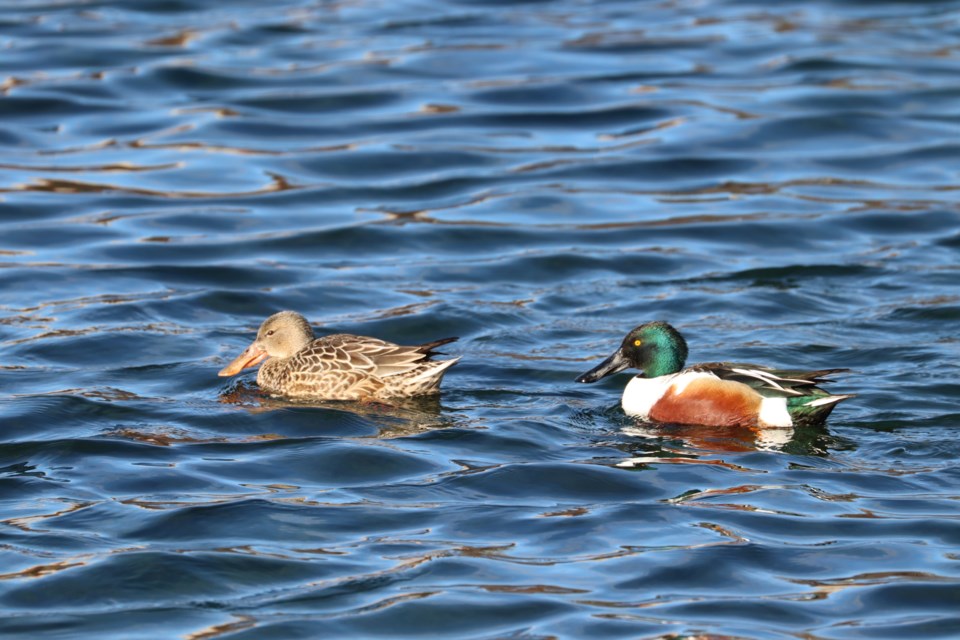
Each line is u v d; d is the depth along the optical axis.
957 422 14.12
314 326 17.69
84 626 9.98
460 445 13.63
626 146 25.23
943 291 18.77
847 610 10.13
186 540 11.35
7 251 20.16
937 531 11.45
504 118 26.55
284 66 29.28
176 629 9.92
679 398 14.31
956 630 9.80
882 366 16.02
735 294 18.83
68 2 33.84
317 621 10.01
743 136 25.59
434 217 22.00
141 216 21.73
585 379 14.94
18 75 28.05
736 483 12.55
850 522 11.65
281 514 11.86
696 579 10.62
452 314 17.97
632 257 20.38
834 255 20.45
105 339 16.86
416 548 11.22
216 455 13.30
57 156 24.25
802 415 13.93
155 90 27.67
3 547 11.20
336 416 14.44
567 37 31.70
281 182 23.39
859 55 29.91
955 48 30.50
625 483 12.57
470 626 9.93
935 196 22.88
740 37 31.52
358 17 33.31
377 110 26.97
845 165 24.44
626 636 9.73
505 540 11.38
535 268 20.02
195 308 18.25
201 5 34.06
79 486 12.54
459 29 32.34
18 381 15.48
